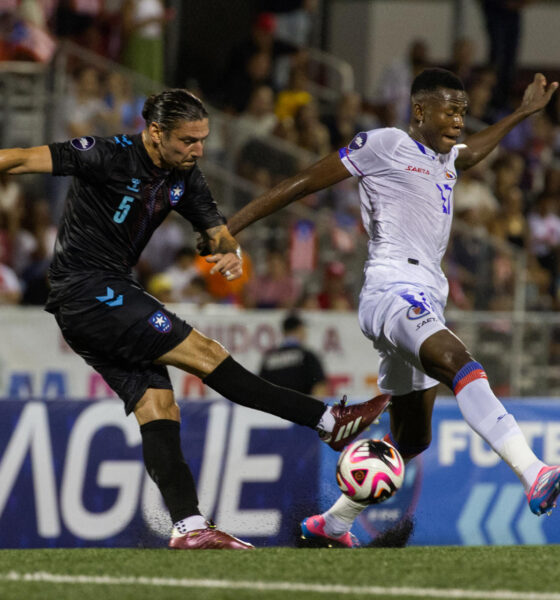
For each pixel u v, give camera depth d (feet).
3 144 120.57
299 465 66.49
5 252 108.37
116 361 52.16
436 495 68.08
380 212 54.80
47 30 136.77
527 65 188.75
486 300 113.50
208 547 50.67
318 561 47.01
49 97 119.96
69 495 64.49
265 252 114.21
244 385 51.44
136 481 65.21
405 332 51.06
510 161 146.41
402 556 48.80
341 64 163.53
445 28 184.44
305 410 51.85
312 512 66.28
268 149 124.67
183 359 51.06
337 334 102.58
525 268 119.34
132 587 41.27
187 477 51.70
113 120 122.52
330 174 54.65
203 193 52.44
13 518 63.72
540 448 71.15
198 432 65.72
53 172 49.06
